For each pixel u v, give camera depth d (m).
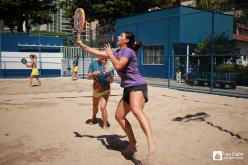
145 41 24.72
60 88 15.36
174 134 6.21
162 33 23.38
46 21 37.72
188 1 37.53
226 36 23.84
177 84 18.75
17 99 11.28
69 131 6.42
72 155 4.88
